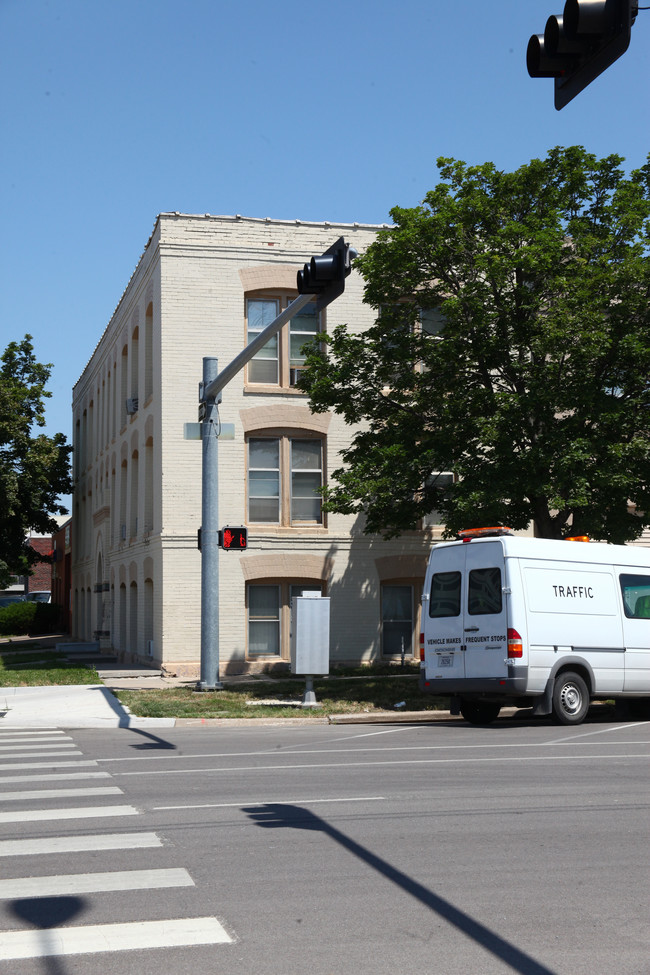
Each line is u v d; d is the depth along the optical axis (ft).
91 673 76.74
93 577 129.70
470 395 62.59
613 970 14.84
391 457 62.39
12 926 16.76
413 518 66.13
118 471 104.99
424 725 52.75
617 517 61.31
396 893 18.76
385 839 23.13
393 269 62.95
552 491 56.54
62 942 15.98
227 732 48.88
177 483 79.30
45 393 134.21
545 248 58.59
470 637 50.08
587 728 48.62
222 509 80.02
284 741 44.16
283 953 15.51
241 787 30.42
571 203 63.46
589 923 17.02
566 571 50.85
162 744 42.88
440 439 62.13
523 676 48.21
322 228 83.76
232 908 17.80
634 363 60.13
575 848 22.29
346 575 82.64
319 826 24.54
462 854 21.74
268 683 68.95
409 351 65.26
